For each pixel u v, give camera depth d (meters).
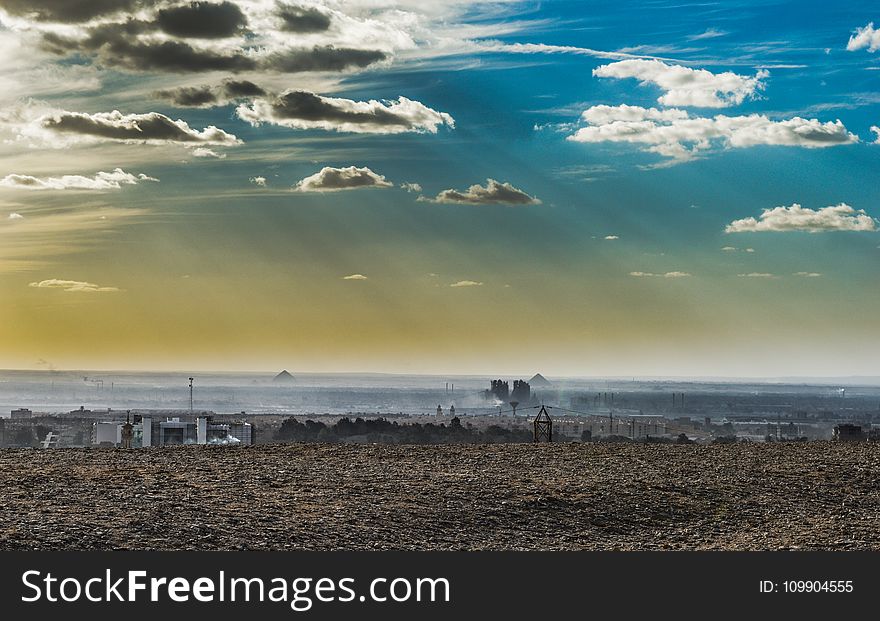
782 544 16.75
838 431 53.81
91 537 15.16
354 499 18.28
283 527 16.23
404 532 16.53
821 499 19.95
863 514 18.92
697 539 17.19
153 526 15.80
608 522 17.98
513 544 16.41
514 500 18.72
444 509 17.95
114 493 17.78
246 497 18.03
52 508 16.52
